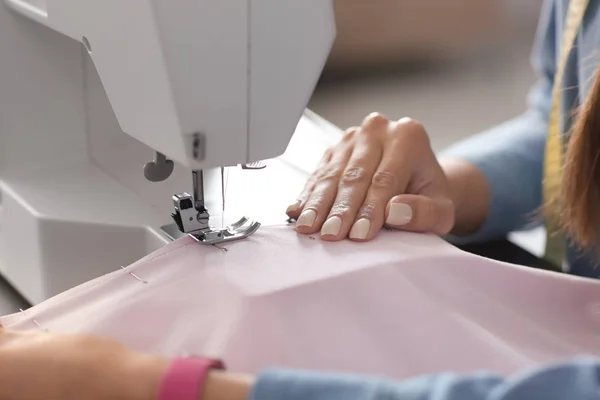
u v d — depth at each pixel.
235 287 0.67
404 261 0.72
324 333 0.66
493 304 0.73
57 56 1.02
